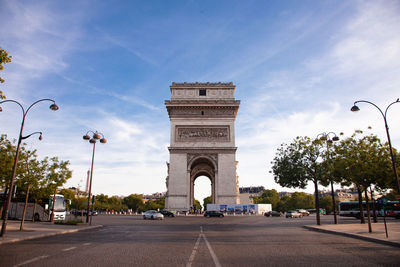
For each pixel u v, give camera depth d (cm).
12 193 2850
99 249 2061
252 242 2578
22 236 2795
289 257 1792
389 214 8088
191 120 9656
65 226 4322
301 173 5119
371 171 3803
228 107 9669
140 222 5916
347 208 8781
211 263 1575
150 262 1589
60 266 1459
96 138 5262
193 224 5312
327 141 5147
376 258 1802
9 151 3544
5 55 2353
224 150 9381
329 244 2477
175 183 9144
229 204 9038
